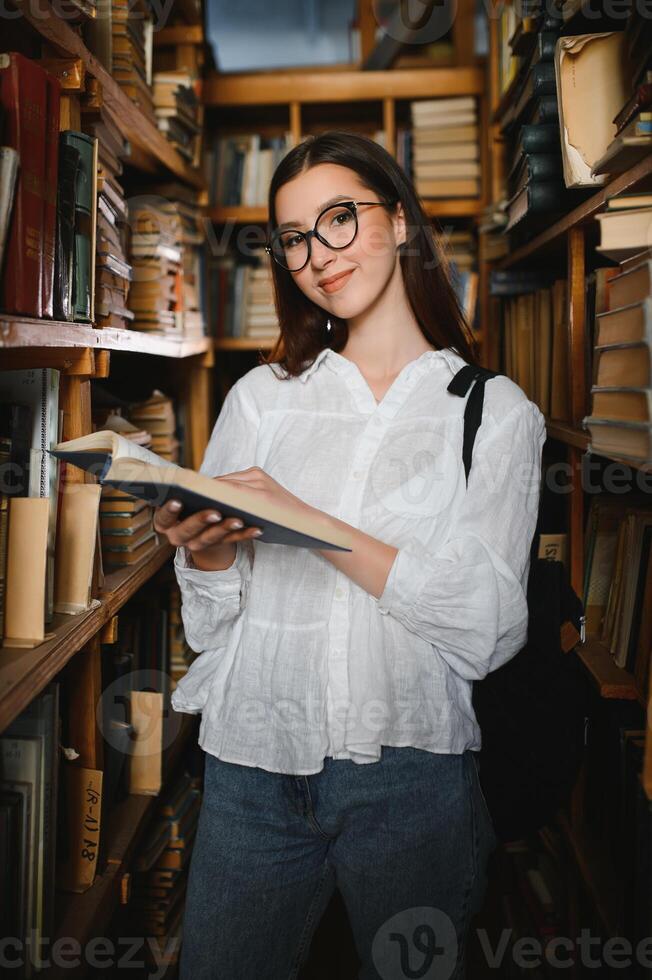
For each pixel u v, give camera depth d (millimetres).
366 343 1319
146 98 1925
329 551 1140
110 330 1362
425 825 1145
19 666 999
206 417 2641
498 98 2441
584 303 1653
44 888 1138
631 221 1092
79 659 1374
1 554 1081
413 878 1152
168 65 2477
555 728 1298
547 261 2387
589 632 1632
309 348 1350
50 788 1148
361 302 1256
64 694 1392
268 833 1181
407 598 1120
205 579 1192
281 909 1200
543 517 1952
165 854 1915
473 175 2879
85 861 1354
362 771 1145
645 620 1342
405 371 1271
